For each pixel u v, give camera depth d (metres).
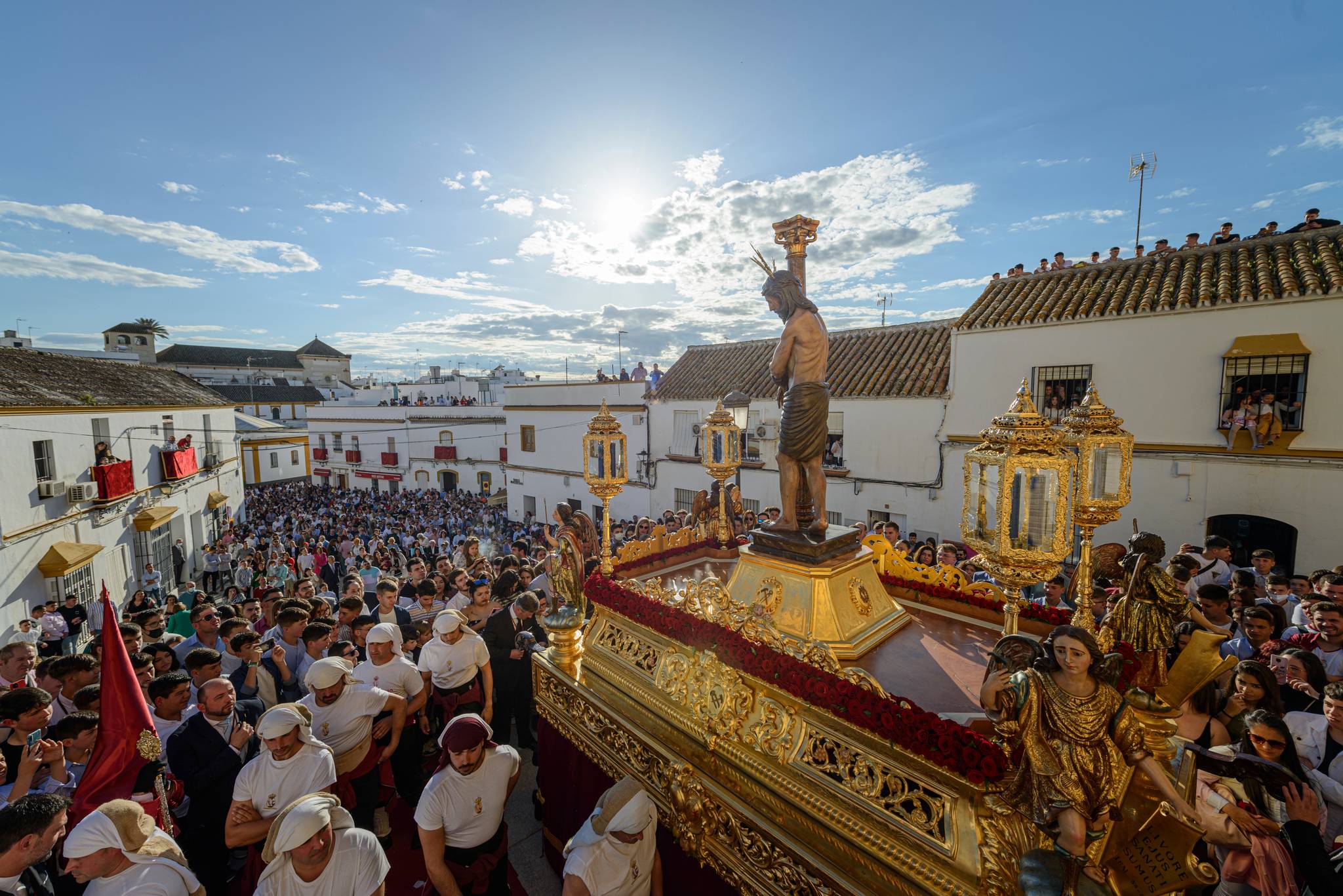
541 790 5.12
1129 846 2.37
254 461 39.56
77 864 2.76
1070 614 4.23
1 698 4.06
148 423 20.11
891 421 15.91
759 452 19.44
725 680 3.57
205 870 4.06
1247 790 3.08
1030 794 2.33
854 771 2.95
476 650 5.39
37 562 14.05
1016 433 2.69
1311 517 10.48
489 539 22.95
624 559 5.91
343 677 4.49
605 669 4.58
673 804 3.63
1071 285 13.89
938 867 2.50
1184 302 11.43
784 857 2.98
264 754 3.70
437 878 3.43
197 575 23.78
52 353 21.47
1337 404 10.19
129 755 3.70
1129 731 2.26
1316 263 11.03
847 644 3.98
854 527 4.63
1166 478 11.77
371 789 4.58
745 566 4.61
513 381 63.19
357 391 51.25
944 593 4.92
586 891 3.07
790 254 4.46
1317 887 2.75
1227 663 2.76
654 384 24.06
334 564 17.22
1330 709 3.72
